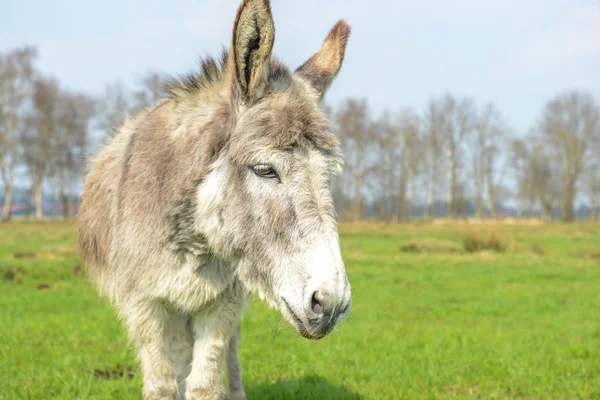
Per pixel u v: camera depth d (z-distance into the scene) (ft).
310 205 10.27
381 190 242.17
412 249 80.18
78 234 17.88
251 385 19.35
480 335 26.89
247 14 10.52
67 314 31.99
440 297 39.99
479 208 257.96
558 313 34.65
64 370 20.47
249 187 10.71
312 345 24.97
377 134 228.02
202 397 13.14
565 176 248.93
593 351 23.48
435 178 252.42
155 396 13.19
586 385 18.70
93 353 23.40
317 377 19.99
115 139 16.49
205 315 13.37
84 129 205.36
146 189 12.71
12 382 18.75
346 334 27.04
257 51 10.78
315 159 10.53
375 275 51.72
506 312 34.68
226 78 12.49
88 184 16.88
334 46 13.17
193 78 13.09
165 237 12.31
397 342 25.36
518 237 116.26
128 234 12.90
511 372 20.24
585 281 50.06
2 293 40.29
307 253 10.11
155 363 13.26
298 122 10.59
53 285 44.50
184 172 12.01
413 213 300.61
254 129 10.66
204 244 12.22
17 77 190.29
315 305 9.95
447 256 71.77
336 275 9.94
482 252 75.87
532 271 55.93
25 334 26.35
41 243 86.38
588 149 247.09
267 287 10.95
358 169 225.15
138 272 12.74
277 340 26.03
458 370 20.81
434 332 27.71
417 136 241.55
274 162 10.37
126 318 13.51
